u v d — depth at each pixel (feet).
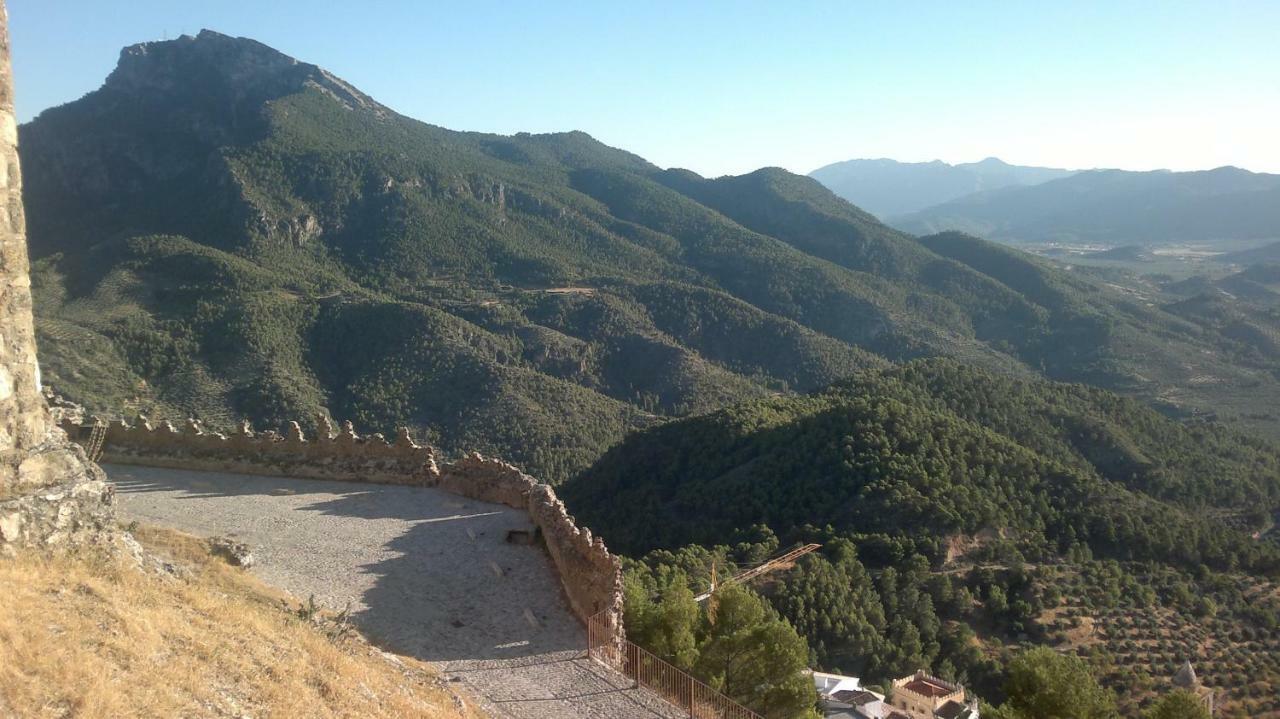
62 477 46.68
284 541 67.41
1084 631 204.44
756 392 563.89
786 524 234.17
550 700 48.91
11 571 40.11
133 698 33.58
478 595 60.49
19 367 45.80
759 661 65.00
